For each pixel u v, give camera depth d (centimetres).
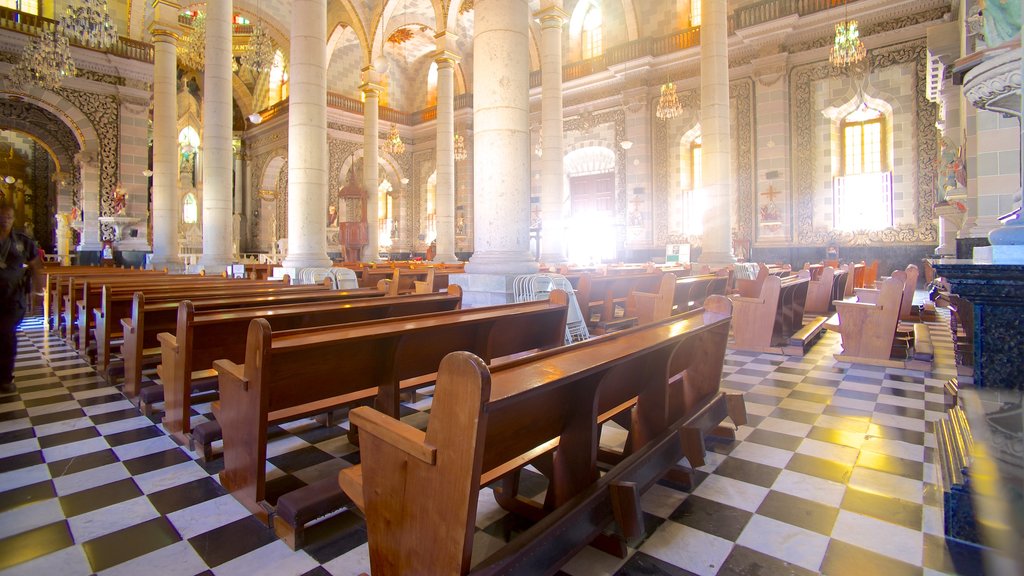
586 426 240
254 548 255
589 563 239
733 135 1800
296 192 894
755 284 808
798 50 1681
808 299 1052
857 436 398
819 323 877
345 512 288
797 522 274
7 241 513
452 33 1752
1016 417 269
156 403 493
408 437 185
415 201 2914
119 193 1838
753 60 1744
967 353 511
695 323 348
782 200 1694
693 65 1914
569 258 2392
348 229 1978
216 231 1180
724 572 232
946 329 888
